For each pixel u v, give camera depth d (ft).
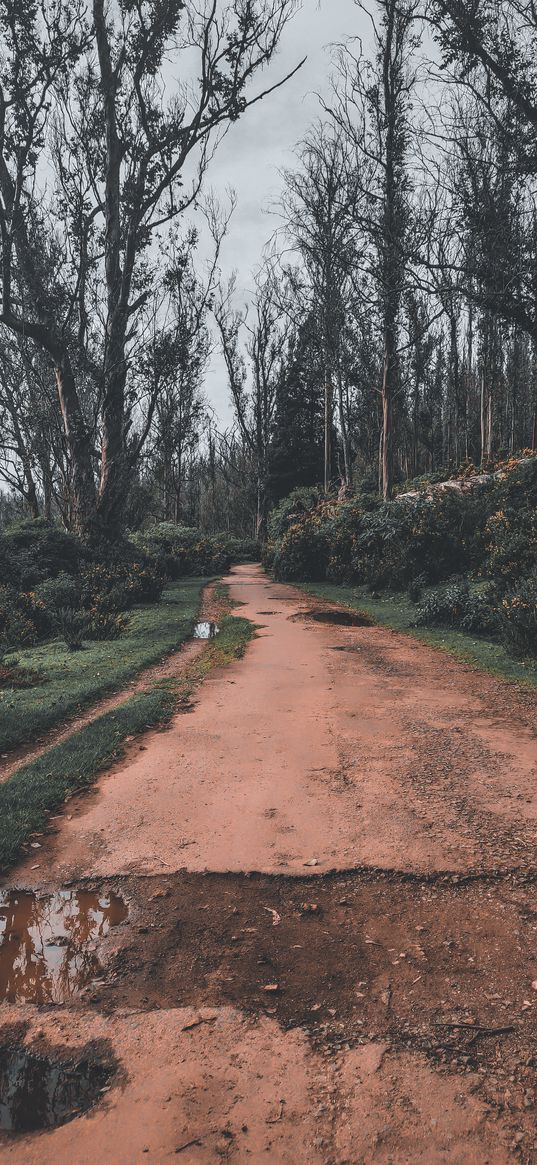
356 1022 7.73
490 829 12.83
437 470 117.60
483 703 22.62
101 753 18.04
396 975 8.58
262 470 179.63
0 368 94.43
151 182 67.67
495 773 15.88
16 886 11.34
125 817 13.97
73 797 15.25
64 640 40.47
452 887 10.75
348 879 11.12
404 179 63.16
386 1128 6.28
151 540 112.37
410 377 96.32
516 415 159.94
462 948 9.12
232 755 17.71
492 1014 7.78
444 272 40.70
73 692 25.14
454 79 38.11
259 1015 7.92
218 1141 6.21
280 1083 6.88
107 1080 7.04
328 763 16.83
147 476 122.42
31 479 104.12
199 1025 7.79
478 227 37.29
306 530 78.89
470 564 53.62
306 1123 6.38
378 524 63.46
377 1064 7.06
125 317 70.33
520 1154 5.96
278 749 18.08
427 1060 7.11
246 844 12.51
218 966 8.93
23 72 62.85
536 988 8.23
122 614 49.93
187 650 36.70
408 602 51.03
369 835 12.71
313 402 178.29
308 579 78.02
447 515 57.47
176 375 73.56
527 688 24.68
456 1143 6.09
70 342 70.44
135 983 8.64
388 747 17.98
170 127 66.80
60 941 9.66
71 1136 6.36
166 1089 6.88
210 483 250.78
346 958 9.00
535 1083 6.75
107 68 66.54
